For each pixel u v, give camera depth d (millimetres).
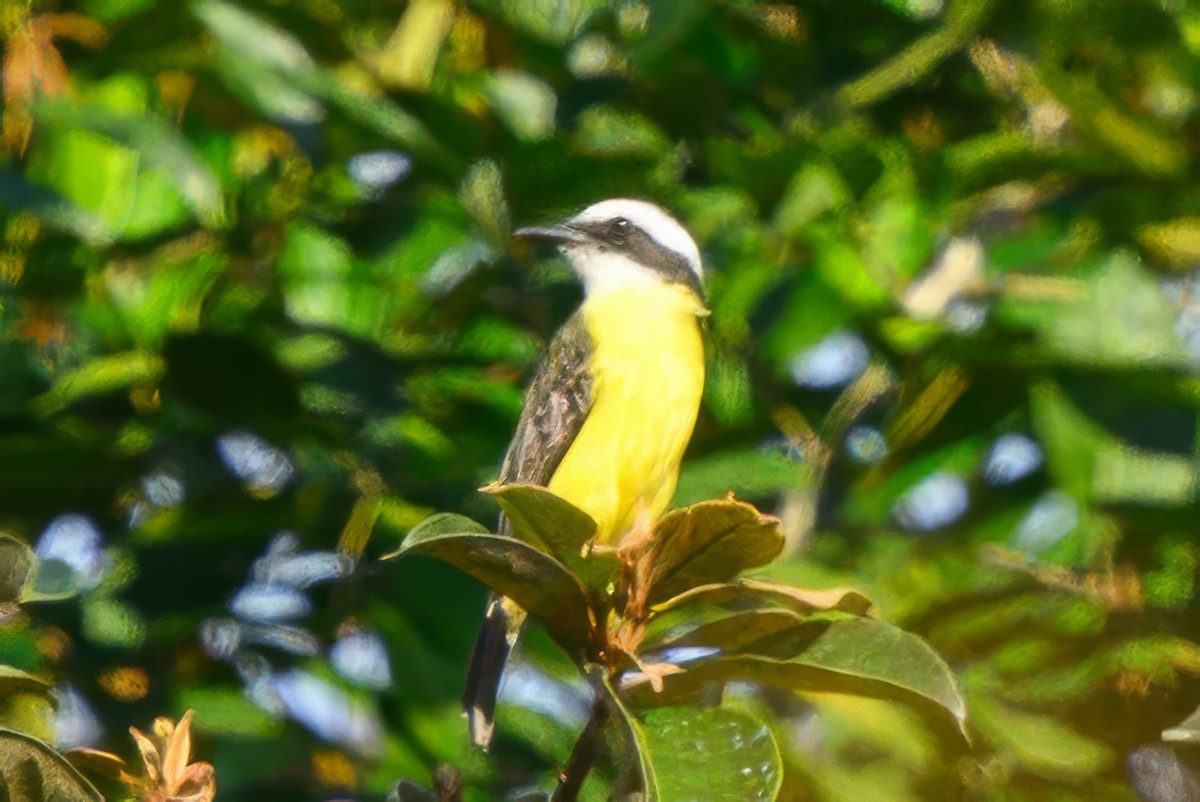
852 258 10516
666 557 5617
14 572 6496
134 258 11758
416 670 9484
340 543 10727
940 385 9641
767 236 10758
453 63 11602
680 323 11055
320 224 11977
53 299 11602
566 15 11977
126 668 10617
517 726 10234
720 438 11234
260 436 10867
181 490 11102
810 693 5543
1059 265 10719
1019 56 11562
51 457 10836
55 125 10516
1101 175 10836
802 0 11727
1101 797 7758
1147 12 10453
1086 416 8891
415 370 11531
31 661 10289
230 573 10672
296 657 10672
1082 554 9227
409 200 11969
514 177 10844
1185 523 8727
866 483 9992
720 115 11320
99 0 10781
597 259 11594
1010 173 10711
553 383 11039
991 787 7531
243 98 10242
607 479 10891
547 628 5617
